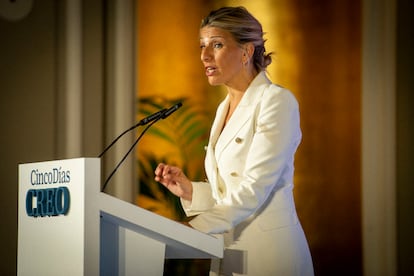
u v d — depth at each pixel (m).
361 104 7.75
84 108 8.70
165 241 3.24
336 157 7.89
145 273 3.18
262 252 3.95
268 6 8.27
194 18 8.59
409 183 7.47
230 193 3.95
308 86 8.06
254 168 3.90
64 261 3.02
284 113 4.01
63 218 3.06
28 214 3.38
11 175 8.45
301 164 8.08
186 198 4.32
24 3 8.60
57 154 8.61
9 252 8.36
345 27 7.87
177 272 8.35
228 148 4.17
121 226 3.16
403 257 7.47
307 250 4.09
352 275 7.75
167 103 8.66
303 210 8.03
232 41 4.27
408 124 7.50
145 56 8.78
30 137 8.54
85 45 8.75
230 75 4.30
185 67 8.61
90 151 8.68
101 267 3.20
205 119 8.48
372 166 7.64
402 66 7.54
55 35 8.67
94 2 8.79
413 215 7.44
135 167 8.63
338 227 7.85
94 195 2.95
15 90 8.53
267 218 3.99
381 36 7.64
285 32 8.19
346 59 7.86
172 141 8.58
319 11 8.02
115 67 8.69
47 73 8.63
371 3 7.69
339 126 7.87
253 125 4.12
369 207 7.64
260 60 4.39
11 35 8.55
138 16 8.80
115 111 8.66
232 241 4.06
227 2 8.45
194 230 3.23
